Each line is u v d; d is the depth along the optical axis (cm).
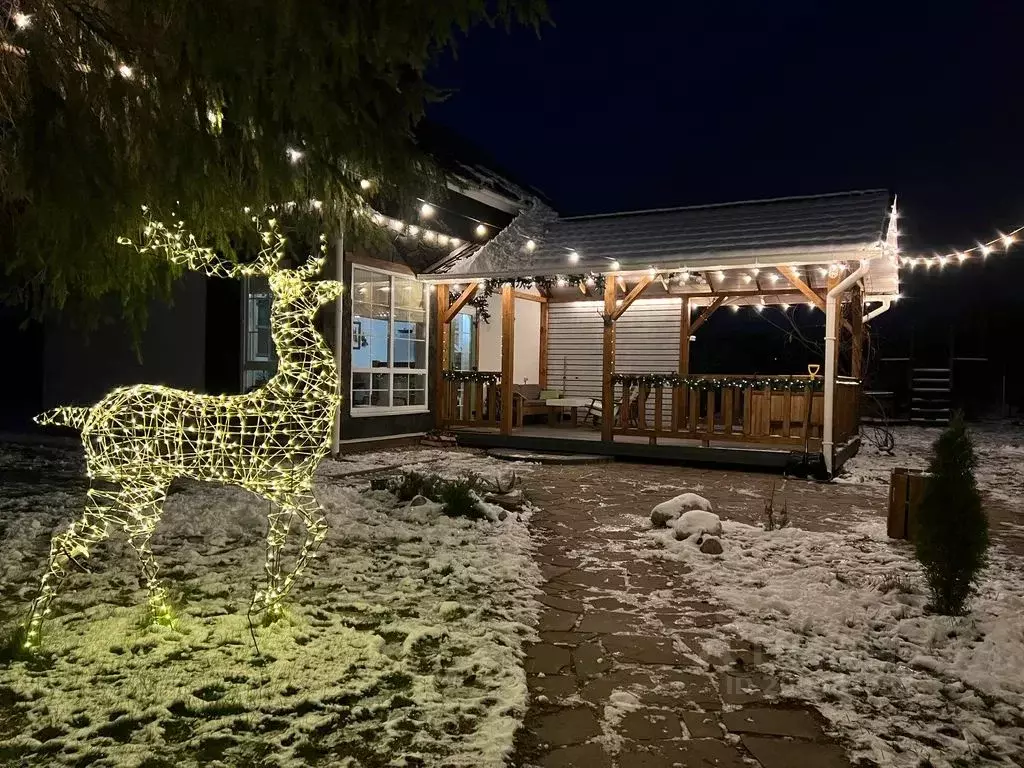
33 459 1009
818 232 1052
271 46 384
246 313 1077
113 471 371
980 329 2181
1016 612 443
